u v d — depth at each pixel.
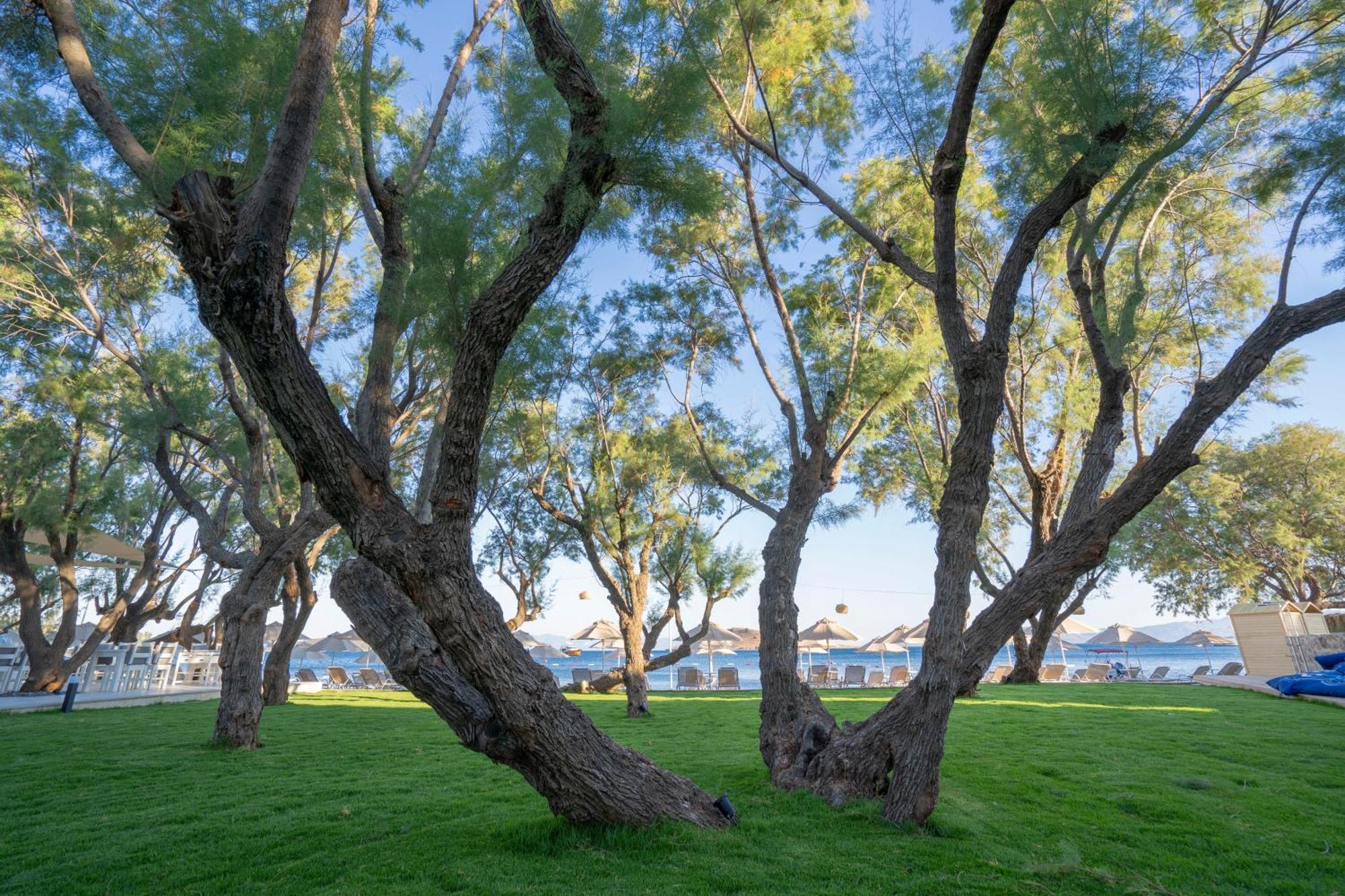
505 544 22.55
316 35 4.63
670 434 16.16
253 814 5.86
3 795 6.69
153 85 6.21
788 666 7.25
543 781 4.87
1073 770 7.23
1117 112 5.61
